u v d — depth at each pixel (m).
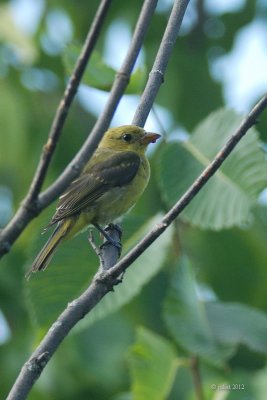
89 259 9.84
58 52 15.79
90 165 11.71
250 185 9.45
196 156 9.84
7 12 15.56
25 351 13.81
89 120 15.09
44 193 6.27
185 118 15.09
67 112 6.29
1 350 13.88
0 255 6.09
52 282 9.80
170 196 9.77
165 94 15.15
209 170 7.36
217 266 13.60
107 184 11.50
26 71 15.23
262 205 13.17
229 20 17.91
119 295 9.63
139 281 9.66
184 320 9.88
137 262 9.73
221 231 13.49
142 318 12.97
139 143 12.38
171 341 12.84
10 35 15.37
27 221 6.18
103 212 11.36
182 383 11.41
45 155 6.21
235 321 10.17
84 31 16.72
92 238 9.73
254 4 17.95
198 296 10.02
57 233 10.18
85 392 13.32
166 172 9.82
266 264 13.52
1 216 15.62
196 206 9.57
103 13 6.40
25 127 14.67
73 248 9.87
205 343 9.80
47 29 16.44
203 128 9.90
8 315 14.01
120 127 12.48
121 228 9.86
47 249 9.82
